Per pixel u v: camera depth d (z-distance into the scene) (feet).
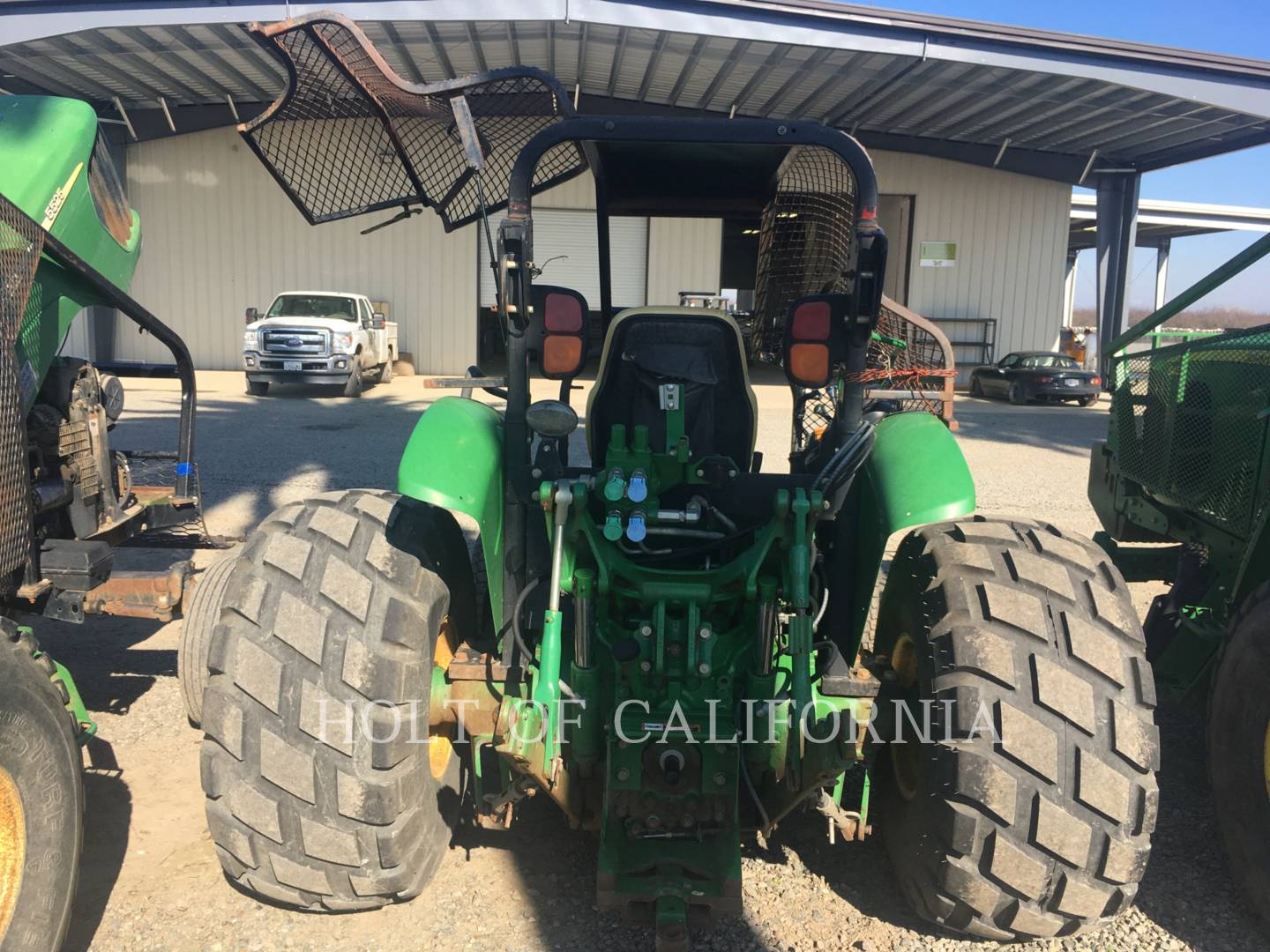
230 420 45.11
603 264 14.47
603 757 9.04
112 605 12.35
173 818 10.91
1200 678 11.59
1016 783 7.84
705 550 9.45
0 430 10.10
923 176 79.51
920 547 9.61
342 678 8.16
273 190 75.82
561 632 9.20
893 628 10.05
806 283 12.47
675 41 57.52
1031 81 59.67
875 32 53.93
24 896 7.51
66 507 13.47
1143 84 55.26
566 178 12.21
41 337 12.23
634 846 8.64
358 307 62.44
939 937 9.07
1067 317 150.61
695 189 12.66
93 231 13.34
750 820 9.79
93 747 12.62
